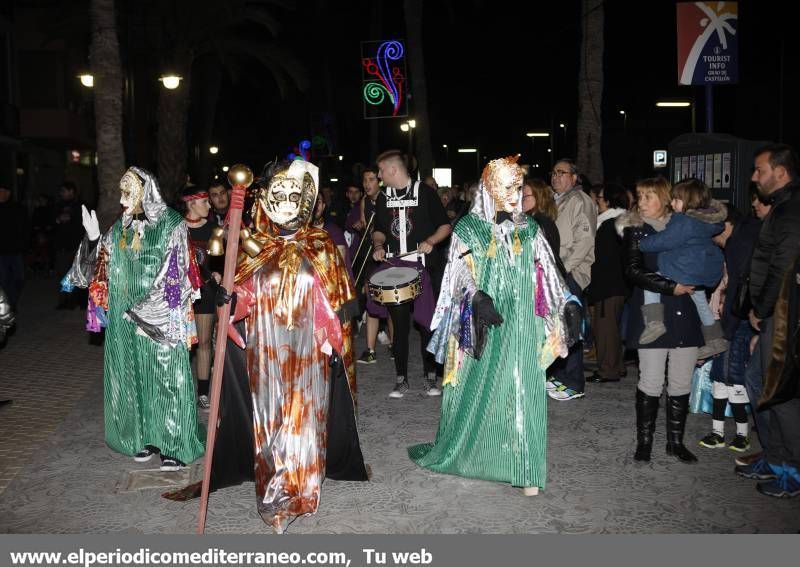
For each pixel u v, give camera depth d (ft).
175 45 68.33
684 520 15.80
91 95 111.24
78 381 27.71
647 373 18.86
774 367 16.31
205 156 106.22
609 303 26.43
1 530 15.58
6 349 33.30
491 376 17.19
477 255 17.12
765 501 16.70
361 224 30.50
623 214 19.11
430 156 74.90
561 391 24.58
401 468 18.74
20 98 100.27
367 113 76.07
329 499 16.97
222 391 16.87
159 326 18.33
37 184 106.42
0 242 40.11
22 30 98.22
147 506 16.70
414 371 28.68
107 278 19.10
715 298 21.62
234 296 16.07
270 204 16.24
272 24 71.41
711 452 19.74
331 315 16.29
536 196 22.85
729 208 21.49
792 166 16.53
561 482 17.84
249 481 17.83
